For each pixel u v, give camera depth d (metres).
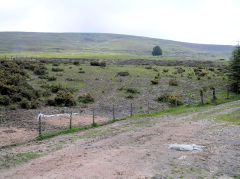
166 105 26.20
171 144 10.37
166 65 61.03
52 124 15.80
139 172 7.27
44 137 12.54
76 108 22.59
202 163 8.09
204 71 50.03
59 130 14.29
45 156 9.14
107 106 24.41
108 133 13.50
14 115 17.53
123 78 39.56
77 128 14.80
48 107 21.91
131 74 43.19
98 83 35.03
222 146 10.26
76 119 17.84
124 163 8.07
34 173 7.32
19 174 7.27
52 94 27.09
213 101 28.55
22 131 13.66
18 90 23.58
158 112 22.23
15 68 33.09
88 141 11.68
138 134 13.09
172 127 15.02
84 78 37.25
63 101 23.30
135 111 22.84
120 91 31.73
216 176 6.97
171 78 41.69
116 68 48.81
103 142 11.41
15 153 9.56
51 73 38.00
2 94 22.17
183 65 62.25
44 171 7.47
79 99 26.30
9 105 20.41
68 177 6.92
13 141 11.60
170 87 35.31
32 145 11.05
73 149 10.15
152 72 46.28
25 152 9.73
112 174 7.10
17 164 8.20
